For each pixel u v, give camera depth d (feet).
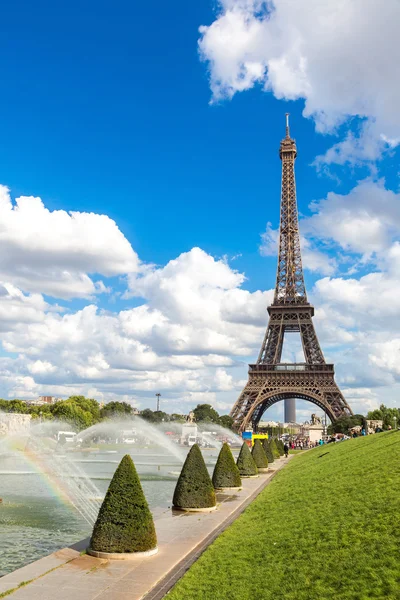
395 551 89.35
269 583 87.40
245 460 300.61
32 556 130.41
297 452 645.92
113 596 87.30
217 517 160.45
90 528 163.02
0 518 176.65
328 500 148.15
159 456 549.95
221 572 96.37
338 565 89.86
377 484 147.95
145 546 112.16
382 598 73.97
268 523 136.87
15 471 333.01
